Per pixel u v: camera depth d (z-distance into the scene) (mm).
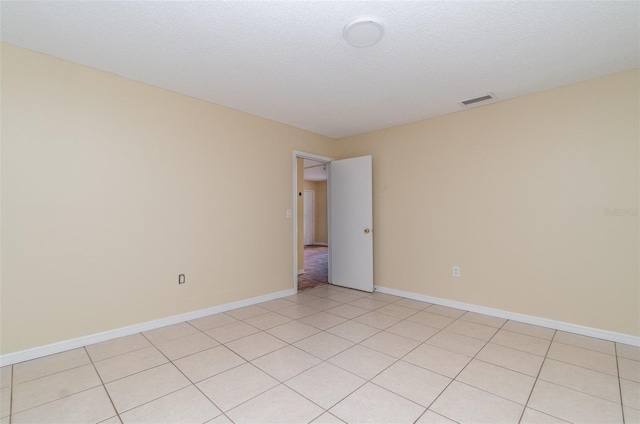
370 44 2162
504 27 1976
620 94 2568
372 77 2688
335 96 3117
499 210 3207
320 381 1979
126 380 1983
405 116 3711
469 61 2414
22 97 2229
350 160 4453
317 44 2176
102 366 2158
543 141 2939
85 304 2482
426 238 3781
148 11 1816
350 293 4199
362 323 3027
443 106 3373
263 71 2584
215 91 3002
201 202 3197
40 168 2291
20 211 2211
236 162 3508
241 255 3549
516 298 3096
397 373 2078
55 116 2357
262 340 2617
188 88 2936
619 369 2115
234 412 1673
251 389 1890
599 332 2641
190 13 1837
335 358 2295
